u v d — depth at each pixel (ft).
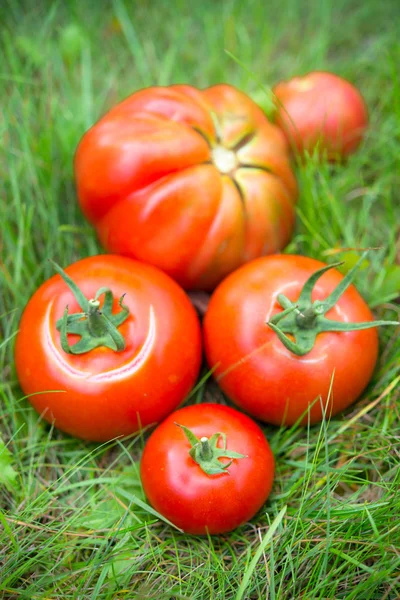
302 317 0.99
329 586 0.98
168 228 1.09
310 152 1.35
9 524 1.01
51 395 1.02
